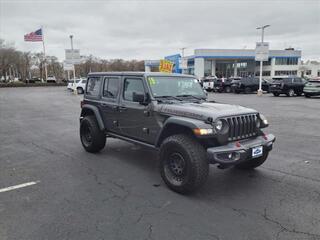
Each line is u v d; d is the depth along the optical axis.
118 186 4.53
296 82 24.31
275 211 3.67
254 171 5.19
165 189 4.40
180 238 3.07
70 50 28.88
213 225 3.33
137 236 3.11
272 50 65.00
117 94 5.62
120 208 3.77
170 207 3.79
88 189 4.41
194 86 5.58
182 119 4.16
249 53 61.12
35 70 95.50
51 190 4.37
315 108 15.27
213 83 31.72
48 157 6.20
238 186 4.50
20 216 3.55
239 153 3.99
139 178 4.89
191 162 3.96
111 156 6.24
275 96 24.73
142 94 4.83
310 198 4.04
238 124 4.22
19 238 3.07
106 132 6.09
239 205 3.84
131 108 5.18
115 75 5.70
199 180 4.00
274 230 3.22
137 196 4.14
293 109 14.84
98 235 3.13
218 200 4.00
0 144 7.48
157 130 4.69
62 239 3.05
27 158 6.12
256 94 28.11
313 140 7.65
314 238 3.06
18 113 14.34
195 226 3.31
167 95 5.03
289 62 66.81
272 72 65.75
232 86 29.66
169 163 4.37
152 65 61.97
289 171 5.18
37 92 35.62
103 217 3.52
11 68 70.69
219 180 4.76
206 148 4.16
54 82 61.31
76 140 7.95
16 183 4.66
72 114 13.91
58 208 3.77
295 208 3.74
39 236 3.11
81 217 3.52
